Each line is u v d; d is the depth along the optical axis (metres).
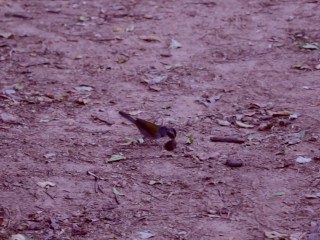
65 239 7.93
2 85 12.34
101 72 12.91
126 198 8.77
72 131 10.60
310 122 10.64
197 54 13.52
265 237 7.87
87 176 9.30
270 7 15.46
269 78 12.37
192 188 8.96
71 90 12.16
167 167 9.48
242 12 15.30
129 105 11.54
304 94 11.67
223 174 9.27
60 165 9.57
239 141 10.12
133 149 10.01
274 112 11.01
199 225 8.15
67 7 16.09
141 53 13.66
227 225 8.13
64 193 8.89
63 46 14.04
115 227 8.16
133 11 15.68
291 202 8.56
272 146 9.98
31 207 8.59
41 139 10.34
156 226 8.15
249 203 8.58
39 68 13.10
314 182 8.98
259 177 9.16
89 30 14.76
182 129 10.62
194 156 9.75
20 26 14.98
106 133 10.52
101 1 16.44
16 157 9.79
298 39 13.91
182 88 12.14
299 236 7.84
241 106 11.35
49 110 11.38
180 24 14.84
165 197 8.77
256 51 13.51
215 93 11.89
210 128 10.63
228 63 13.07
